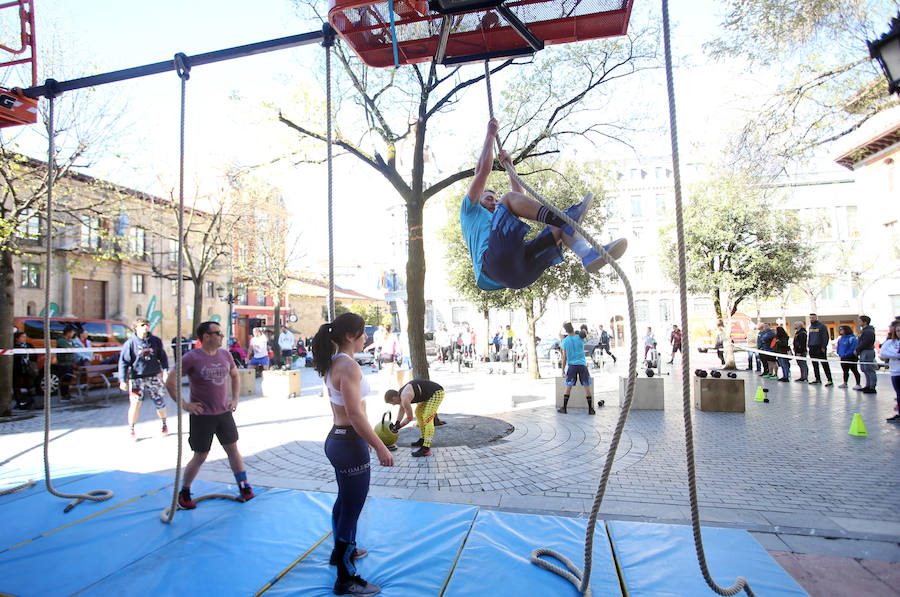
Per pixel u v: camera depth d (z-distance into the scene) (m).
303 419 9.65
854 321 39.03
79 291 23.80
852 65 7.94
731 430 8.19
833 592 3.18
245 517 4.24
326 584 3.13
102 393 13.91
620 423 2.44
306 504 4.55
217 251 18.31
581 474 5.82
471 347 23.77
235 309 33.75
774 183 9.69
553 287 15.36
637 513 4.56
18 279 20.92
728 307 20.50
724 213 19.50
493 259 2.79
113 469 5.83
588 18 3.36
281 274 25.55
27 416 9.96
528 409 10.29
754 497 4.97
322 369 3.28
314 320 43.72
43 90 4.26
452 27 3.44
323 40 3.66
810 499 4.90
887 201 23.38
